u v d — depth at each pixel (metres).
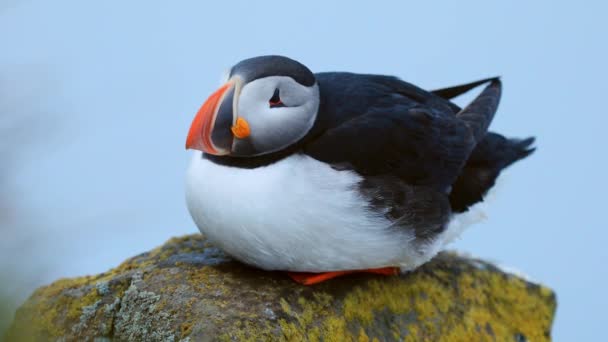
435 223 8.66
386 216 8.10
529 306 10.22
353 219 7.85
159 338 7.65
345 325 8.31
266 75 7.55
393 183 8.20
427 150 8.60
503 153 10.11
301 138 7.82
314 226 7.71
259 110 7.53
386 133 8.21
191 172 8.05
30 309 8.67
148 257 9.12
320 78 8.72
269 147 7.67
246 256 8.09
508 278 10.40
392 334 8.72
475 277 10.08
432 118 8.78
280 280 8.37
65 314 8.44
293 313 7.95
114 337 8.11
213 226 7.91
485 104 9.71
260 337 7.48
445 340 9.11
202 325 7.46
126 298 8.10
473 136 9.24
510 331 9.83
